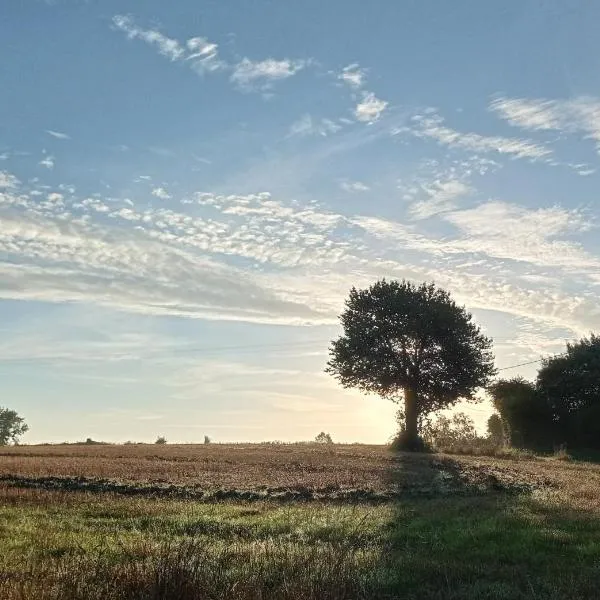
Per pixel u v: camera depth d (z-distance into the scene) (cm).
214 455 4353
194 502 2152
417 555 1293
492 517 1789
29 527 1545
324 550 1260
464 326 6278
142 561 1112
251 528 1605
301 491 2466
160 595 935
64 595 933
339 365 6394
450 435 7962
